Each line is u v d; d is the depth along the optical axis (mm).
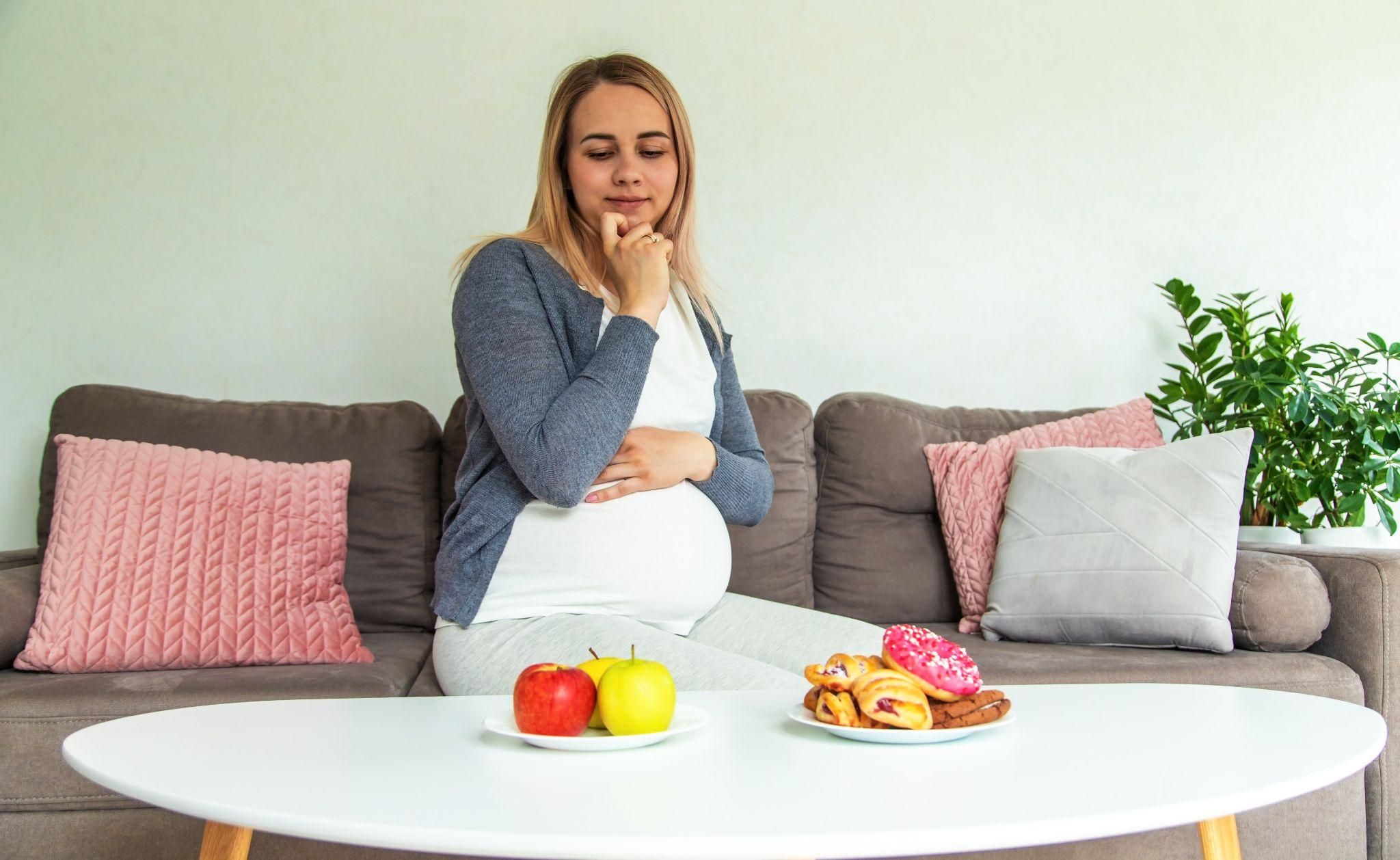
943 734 915
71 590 1701
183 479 1852
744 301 2664
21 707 1428
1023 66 2742
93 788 1423
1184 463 1920
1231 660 1715
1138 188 2752
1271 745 909
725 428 1839
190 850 1435
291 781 799
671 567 1491
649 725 910
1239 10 2789
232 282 2510
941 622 2215
